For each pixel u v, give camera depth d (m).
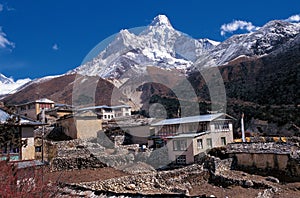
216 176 24.53
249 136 42.12
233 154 29.16
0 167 9.79
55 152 25.23
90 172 21.91
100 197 9.35
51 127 35.00
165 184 21.62
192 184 23.31
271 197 20.12
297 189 21.97
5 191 8.15
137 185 20.33
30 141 20.39
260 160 27.55
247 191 21.48
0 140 16.47
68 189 10.62
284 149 27.11
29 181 9.44
